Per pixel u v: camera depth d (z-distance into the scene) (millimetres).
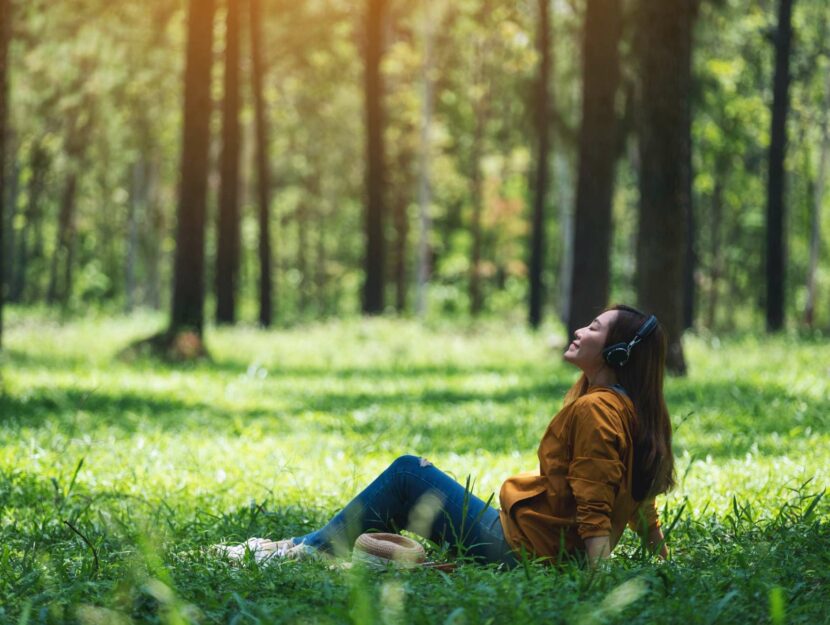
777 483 6977
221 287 30719
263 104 32375
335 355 22000
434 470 4953
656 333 4621
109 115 35406
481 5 31797
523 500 4629
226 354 21141
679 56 15648
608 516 4418
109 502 6883
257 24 32156
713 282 43781
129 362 18875
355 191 53406
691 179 30828
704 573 4441
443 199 52188
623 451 4473
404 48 40625
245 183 53000
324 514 6777
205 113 20609
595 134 19812
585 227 19938
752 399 12547
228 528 6273
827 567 4676
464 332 27438
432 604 3900
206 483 7914
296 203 56719
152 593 3770
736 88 32562
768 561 4770
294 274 66500
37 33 29312
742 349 20891
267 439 10289
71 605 4043
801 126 36875
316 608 3865
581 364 4664
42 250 53125
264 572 4566
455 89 43531
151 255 54094
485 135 45125
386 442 10133
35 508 6895
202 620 3814
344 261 64312
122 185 49344
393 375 18203
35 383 14906
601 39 19719
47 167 37875
